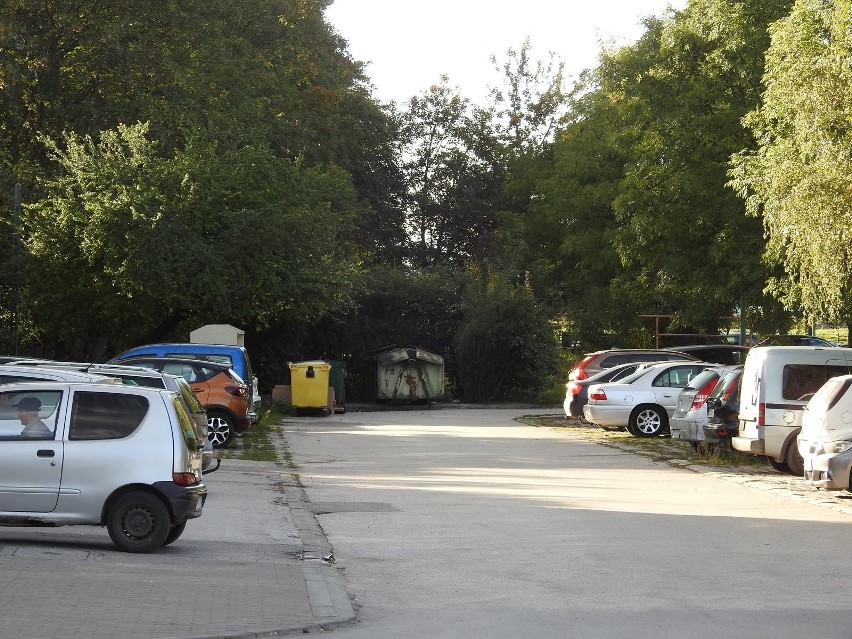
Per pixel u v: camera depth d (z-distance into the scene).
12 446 11.12
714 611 8.70
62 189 32.44
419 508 15.00
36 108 37.81
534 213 58.22
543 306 46.22
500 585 9.88
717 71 34.94
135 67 36.50
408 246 65.81
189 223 32.88
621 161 51.38
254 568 10.22
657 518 14.03
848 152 22.28
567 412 31.67
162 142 36.09
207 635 7.55
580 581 10.04
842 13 22.22
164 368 23.28
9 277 30.94
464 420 35.50
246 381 24.70
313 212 35.94
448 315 47.56
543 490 17.00
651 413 27.64
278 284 34.06
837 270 22.67
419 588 9.77
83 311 32.97
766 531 12.96
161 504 11.09
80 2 36.09
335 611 8.52
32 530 12.67
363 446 25.08
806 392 18.88
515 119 66.69
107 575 9.46
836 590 9.57
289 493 16.59
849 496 16.27
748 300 36.19
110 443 11.16
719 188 34.91
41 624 7.61
